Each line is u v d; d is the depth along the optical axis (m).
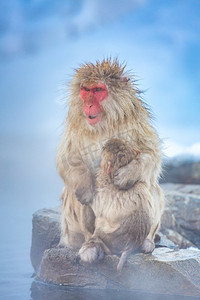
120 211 4.92
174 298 4.70
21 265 5.85
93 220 5.20
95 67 5.30
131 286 4.98
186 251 5.29
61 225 5.69
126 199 4.93
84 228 5.21
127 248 4.96
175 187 9.40
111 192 4.96
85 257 4.92
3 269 5.69
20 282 5.19
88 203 5.02
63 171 5.22
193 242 7.18
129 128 5.20
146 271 4.93
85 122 5.24
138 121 5.23
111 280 5.04
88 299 4.62
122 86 5.24
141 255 5.07
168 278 4.85
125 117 5.21
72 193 5.25
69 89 5.44
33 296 4.70
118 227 4.94
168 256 5.07
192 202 7.53
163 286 4.87
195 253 5.20
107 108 5.16
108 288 5.05
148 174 5.06
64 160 5.21
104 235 5.02
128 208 4.91
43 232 6.12
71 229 5.39
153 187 5.26
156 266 4.90
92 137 5.24
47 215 6.21
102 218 5.02
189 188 9.19
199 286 4.77
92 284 5.08
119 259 4.99
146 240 5.15
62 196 5.50
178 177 11.03
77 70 5.44
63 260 5.19
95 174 5.21
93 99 5.16
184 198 7.67
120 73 5.32
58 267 5.19
